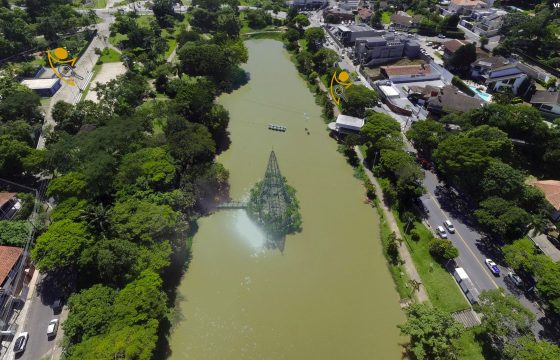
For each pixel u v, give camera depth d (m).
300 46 180.75
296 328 66.12
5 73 129.25
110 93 116.69
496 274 71.75
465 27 191.50
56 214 70.88
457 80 134.50
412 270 74.94
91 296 58.97
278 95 140.75
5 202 79.69
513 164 95.81
